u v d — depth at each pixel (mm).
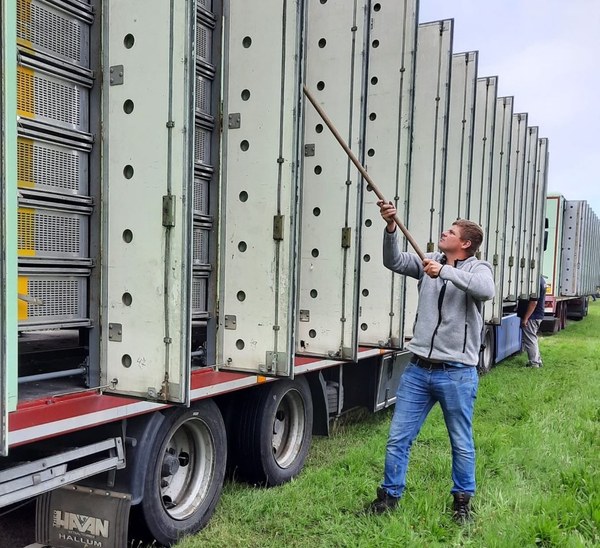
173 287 2721
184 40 2666
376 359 5602
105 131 2875
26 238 2570
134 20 2801
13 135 2061
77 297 2834
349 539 3424
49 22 2652
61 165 2734
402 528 3488
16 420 2420
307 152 4555
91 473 2768
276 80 3502
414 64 5039
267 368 3533
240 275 3621
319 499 3973
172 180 2717
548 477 4562
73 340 4125
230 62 3643
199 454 3604
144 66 2777
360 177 4324
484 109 8234
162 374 2750
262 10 3545
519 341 11586
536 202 11711
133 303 2822
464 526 3648
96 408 2691
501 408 6891
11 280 2061
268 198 3537
